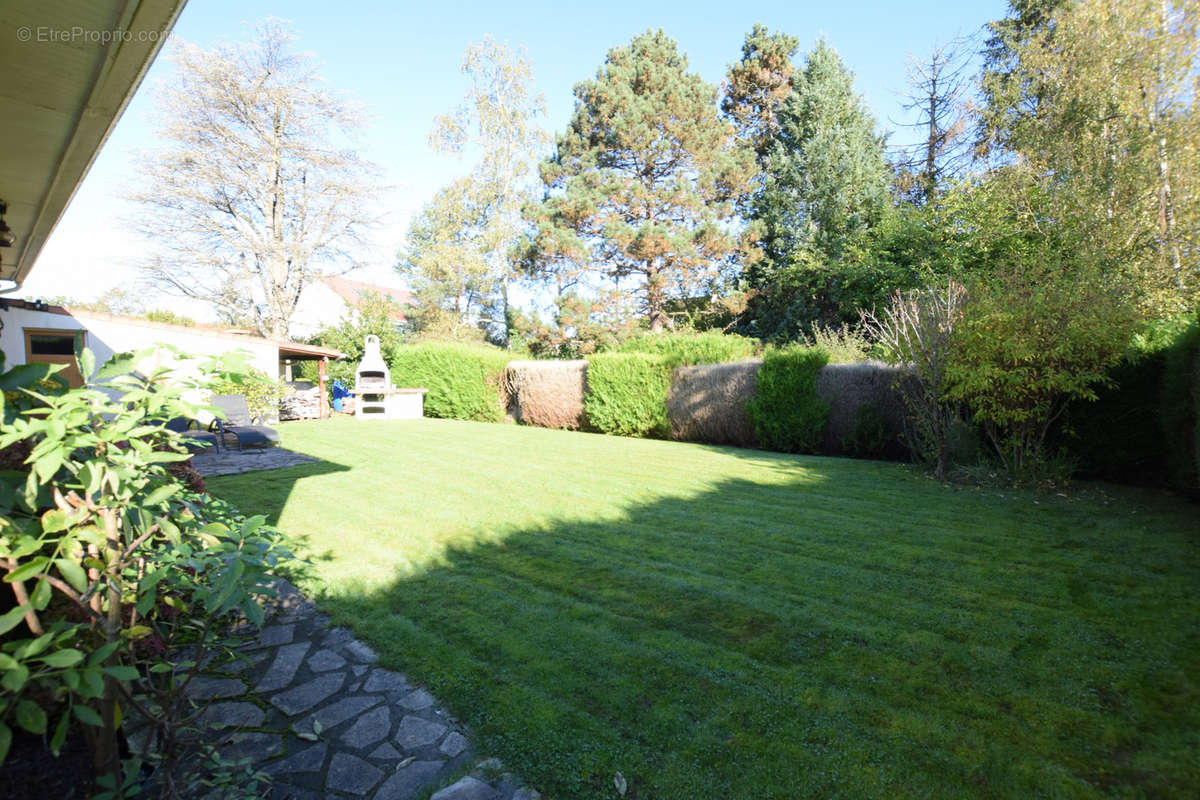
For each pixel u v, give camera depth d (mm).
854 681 2895
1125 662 3021
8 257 7891
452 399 19109
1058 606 3701
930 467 8492
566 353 26219
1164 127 11211
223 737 2502
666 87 23875
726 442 12578
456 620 3604
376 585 4176
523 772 2289
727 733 2504
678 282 23641
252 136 23828
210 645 2896
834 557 4676
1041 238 13539
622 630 3455
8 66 2969
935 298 7957
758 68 26969
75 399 1587
